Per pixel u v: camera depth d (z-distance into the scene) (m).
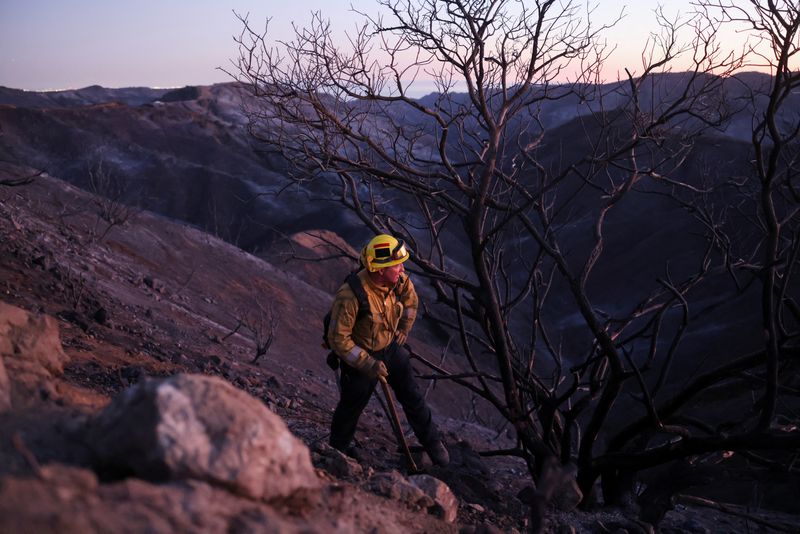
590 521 5.03
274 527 1.80
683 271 60.78
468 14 4.54
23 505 1.47
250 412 2.13
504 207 5.16
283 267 40.00
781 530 5.68
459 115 5.00
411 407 5.03
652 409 5.00
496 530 3.23
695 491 8.52
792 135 4.20
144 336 8.46
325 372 16.41
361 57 4.79
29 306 7.31
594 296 63.84
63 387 3.00
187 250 22.59
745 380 5.72
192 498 1.78
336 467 4.04
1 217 11.80
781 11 3.98
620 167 5.46
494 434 12.86
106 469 2.08
